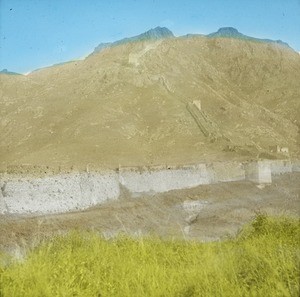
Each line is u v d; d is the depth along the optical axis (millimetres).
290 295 7199
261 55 197500
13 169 41656
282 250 9211
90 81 152250
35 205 25453
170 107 134875
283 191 43469
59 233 18234
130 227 24438
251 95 175250
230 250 10727
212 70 182000
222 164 51906
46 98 145500
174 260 10359
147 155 102875
